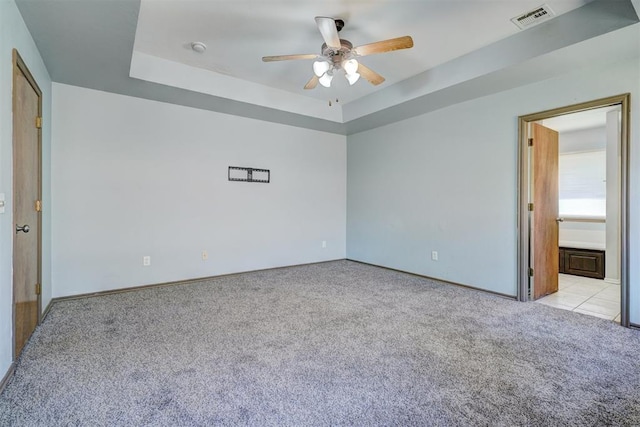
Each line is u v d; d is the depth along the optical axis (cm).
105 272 362
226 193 445
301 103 445
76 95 342
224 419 153
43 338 241
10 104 191
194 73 356
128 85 340
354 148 562
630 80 269
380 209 513
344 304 327
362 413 158
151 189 388
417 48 310
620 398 170
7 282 185
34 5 202
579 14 245
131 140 374
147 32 283
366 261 541
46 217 304
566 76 305
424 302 334
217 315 293
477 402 166
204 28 276
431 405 164
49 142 318
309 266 520
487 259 371
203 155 425
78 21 222
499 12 251
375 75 290
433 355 218
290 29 277
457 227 402
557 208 385
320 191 547
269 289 382
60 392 173
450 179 409
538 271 351
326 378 189
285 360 210
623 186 271
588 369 199
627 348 228
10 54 191
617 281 417
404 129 470
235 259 456
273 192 491
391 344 234
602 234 496
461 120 395
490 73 308
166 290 374
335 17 258
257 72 369
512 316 293
